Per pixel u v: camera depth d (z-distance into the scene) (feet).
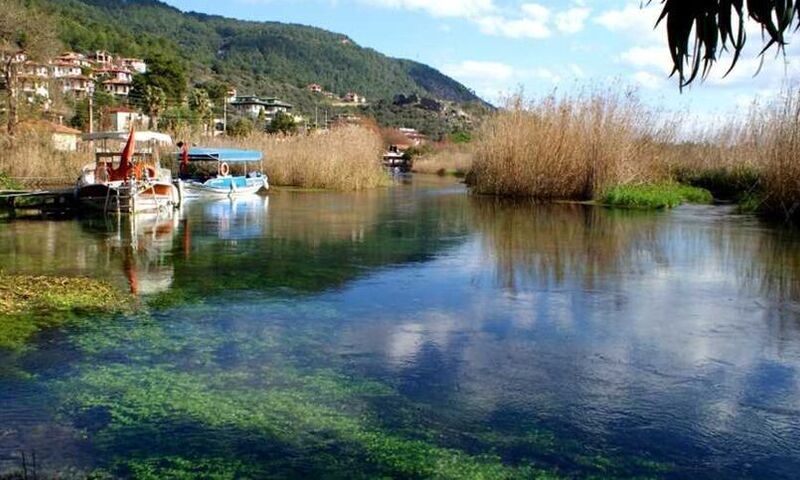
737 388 21.57
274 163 118.11
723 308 31.83
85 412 18.94
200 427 18.13
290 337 26.48
